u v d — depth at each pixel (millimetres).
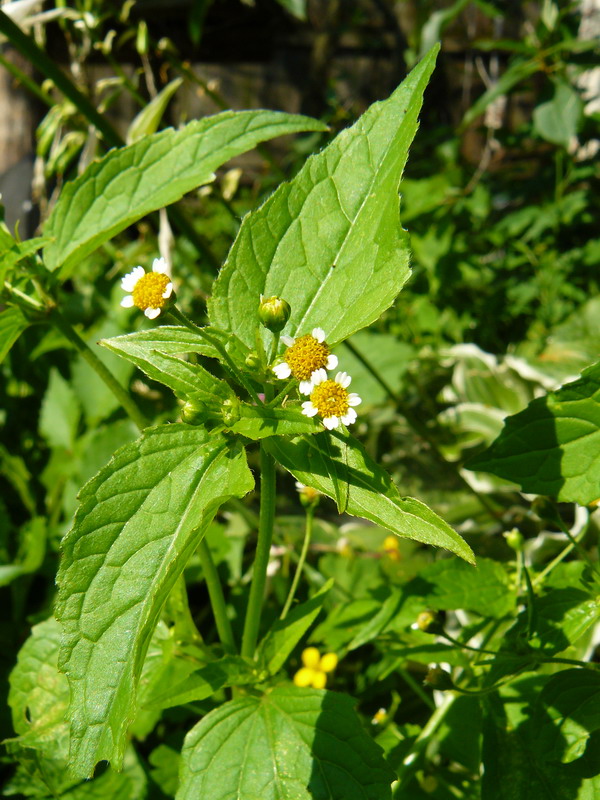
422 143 356
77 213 129
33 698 137
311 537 200
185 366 107
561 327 258
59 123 204
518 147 357
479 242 316
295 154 370
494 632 134
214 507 96
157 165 129
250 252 116
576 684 111
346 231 115
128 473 104
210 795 108
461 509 198
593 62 267
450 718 138
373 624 132
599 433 109
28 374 241
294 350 100
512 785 115
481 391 228
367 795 106
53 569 181
